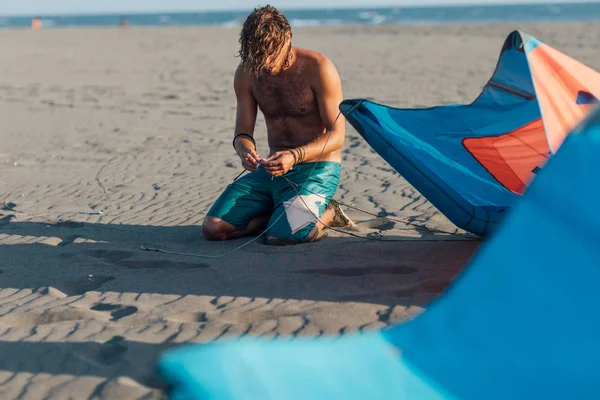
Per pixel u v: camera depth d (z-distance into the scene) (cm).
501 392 243
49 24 8806
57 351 301
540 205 265
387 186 599
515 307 259
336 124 447
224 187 612
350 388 256
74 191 609
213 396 254
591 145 255
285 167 429
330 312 329
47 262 419
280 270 392
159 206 554
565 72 380
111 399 260
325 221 455
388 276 375
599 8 11000
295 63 447
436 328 275
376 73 1498
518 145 445
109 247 445
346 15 10375
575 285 248
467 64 1630
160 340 309
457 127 450
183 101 1176
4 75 1591
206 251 432
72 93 1280
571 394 233
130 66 1803
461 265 391
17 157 760
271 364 273
